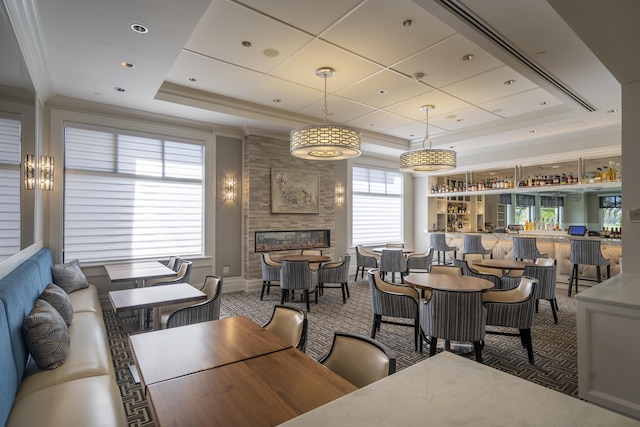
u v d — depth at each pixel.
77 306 3.47
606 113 4.96
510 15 2.57
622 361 2.09
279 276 5.24
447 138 6.99
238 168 6.15
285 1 2.76
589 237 6.11
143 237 5.29
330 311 4.84
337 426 0.79
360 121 6.20
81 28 2.83
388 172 8.76
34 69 3.29
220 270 5.95
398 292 3.78
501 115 5.82
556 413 0.83
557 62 3.35
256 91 4.79
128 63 3.49
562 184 6.37
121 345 3.55
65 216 4.68
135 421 2.27
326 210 7.12
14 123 2.89
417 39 3.35
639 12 2.01
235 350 1.75
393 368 1.45
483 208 9.26
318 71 4.07
